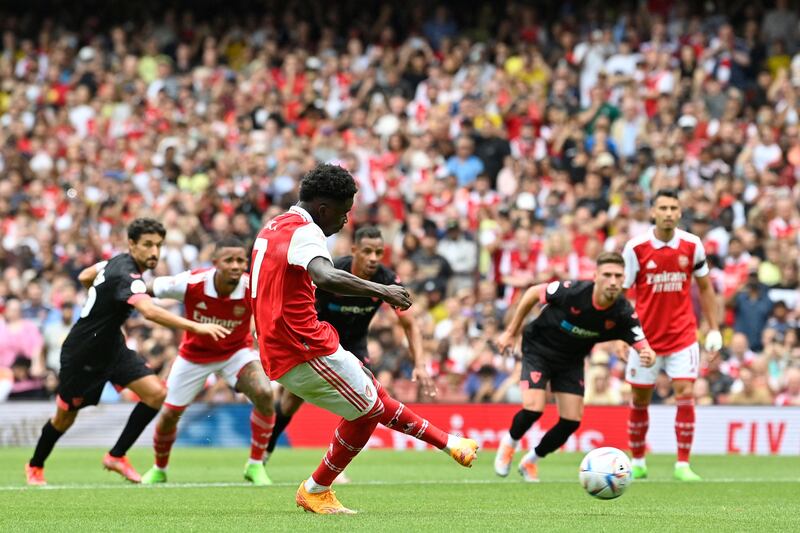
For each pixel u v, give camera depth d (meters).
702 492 33.66
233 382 36.44
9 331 63.09
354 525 23.31
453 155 77.69
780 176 73.06
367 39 92.94
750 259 65.12
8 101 91.44
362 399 24.58
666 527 23.70
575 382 37.84
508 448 38.72
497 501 30.08
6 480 37.75
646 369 39.78
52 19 98.88
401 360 60.69
